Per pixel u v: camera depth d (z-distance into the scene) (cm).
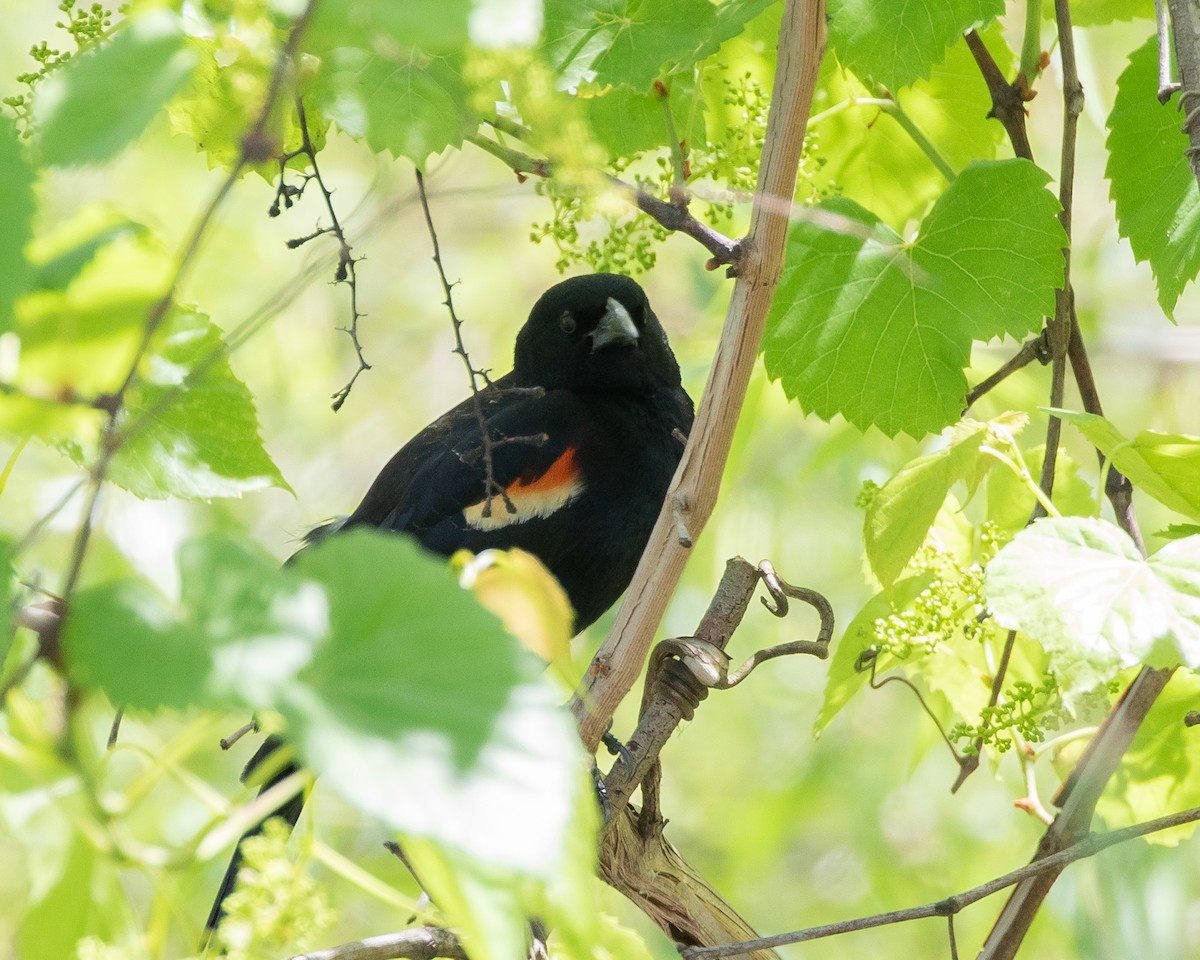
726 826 1475
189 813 823
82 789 260
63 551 888
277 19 302
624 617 477
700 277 1451
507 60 313
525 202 1402
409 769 210
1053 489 648
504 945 240
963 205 576
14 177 242
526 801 212
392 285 1575
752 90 614
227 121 489
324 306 1491
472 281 1552
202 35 411
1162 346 1252
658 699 549
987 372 893
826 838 1555
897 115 654
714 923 555
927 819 1405
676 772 1512
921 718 870
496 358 1551
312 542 939
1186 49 492
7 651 217
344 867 311
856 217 589
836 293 583
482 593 310
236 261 1341
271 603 224
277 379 1405
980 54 631
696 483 480
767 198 445
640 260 613
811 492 1379
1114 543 447
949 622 561
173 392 323
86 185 909
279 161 521
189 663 214
